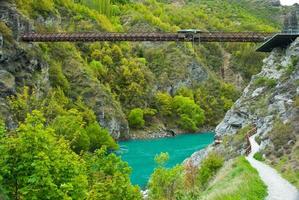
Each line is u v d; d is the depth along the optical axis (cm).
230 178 3616
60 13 15325
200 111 15212
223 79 19925
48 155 1978
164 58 17312
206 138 13062
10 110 6228
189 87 17062
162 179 3053
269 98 6844
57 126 4453
